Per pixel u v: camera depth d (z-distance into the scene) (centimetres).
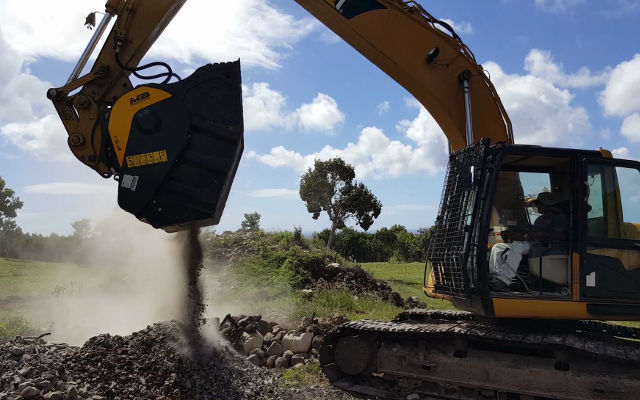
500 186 611
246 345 775
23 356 528
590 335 615
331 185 3203
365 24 666
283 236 1667
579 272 552
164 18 593
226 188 567
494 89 696
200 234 656
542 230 578
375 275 2220
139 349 600
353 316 1075
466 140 684
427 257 681
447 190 641
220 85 552
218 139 546
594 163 570
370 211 3222
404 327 631
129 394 529
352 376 664
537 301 554
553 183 611
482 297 559
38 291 1250
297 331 831
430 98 686
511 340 564
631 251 561
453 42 677
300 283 1285
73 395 477
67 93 577
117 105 550
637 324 1114
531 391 570
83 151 571
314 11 667
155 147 541
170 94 547
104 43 592
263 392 630
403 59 675
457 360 603
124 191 542
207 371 611
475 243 568
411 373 621
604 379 545
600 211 567
